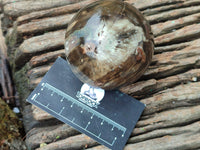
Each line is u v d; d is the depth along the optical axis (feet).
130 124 0.81
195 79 0.88
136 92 0.85
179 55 0.89
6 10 0.93
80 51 0.69
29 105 0.88
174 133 0.82
